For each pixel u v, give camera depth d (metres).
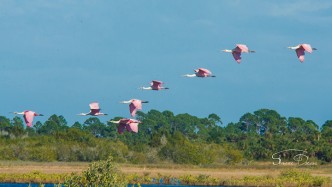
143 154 117.81
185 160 117.62
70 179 40.19
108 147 115.75
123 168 99.88
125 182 40.53
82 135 121.69
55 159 112.31
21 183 75.00
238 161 122.69
